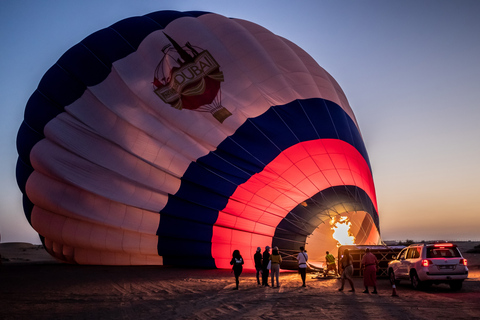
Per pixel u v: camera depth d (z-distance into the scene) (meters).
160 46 19.34
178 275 16.41
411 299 9.88
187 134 18.69
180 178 18.75
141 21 20.28
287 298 10.19
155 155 18.55
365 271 11.40
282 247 18.03
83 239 19.92
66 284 13.39
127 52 19.20
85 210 19.28
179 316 7.83
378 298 10.14
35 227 21.39
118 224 19.22
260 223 18.20
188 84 18.92
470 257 28.61
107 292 11.48
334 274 16.88
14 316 7.91
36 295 10.89
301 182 18.09
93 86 18.84
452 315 7.57
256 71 19.59
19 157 21.56
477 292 11.32
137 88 18.64
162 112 18.61
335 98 21.11
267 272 13.31
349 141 19.80
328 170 18.36
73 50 19.75
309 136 18.59
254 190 18.14
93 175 18.98
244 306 8.93
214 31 20.81
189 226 18.94
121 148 18.80
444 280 11.59
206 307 8.85
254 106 18.81
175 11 21.50
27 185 20.58
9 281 14.37
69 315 8.01
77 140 18.95
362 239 19.33
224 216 18.50
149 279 14.90
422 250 12.07
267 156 18.20
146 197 18.97
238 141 18.36
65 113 19.25
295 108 19.05
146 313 8.19
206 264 19.00
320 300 9.80
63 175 18.92
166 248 19.55
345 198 18.33
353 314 7.80
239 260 12.45
